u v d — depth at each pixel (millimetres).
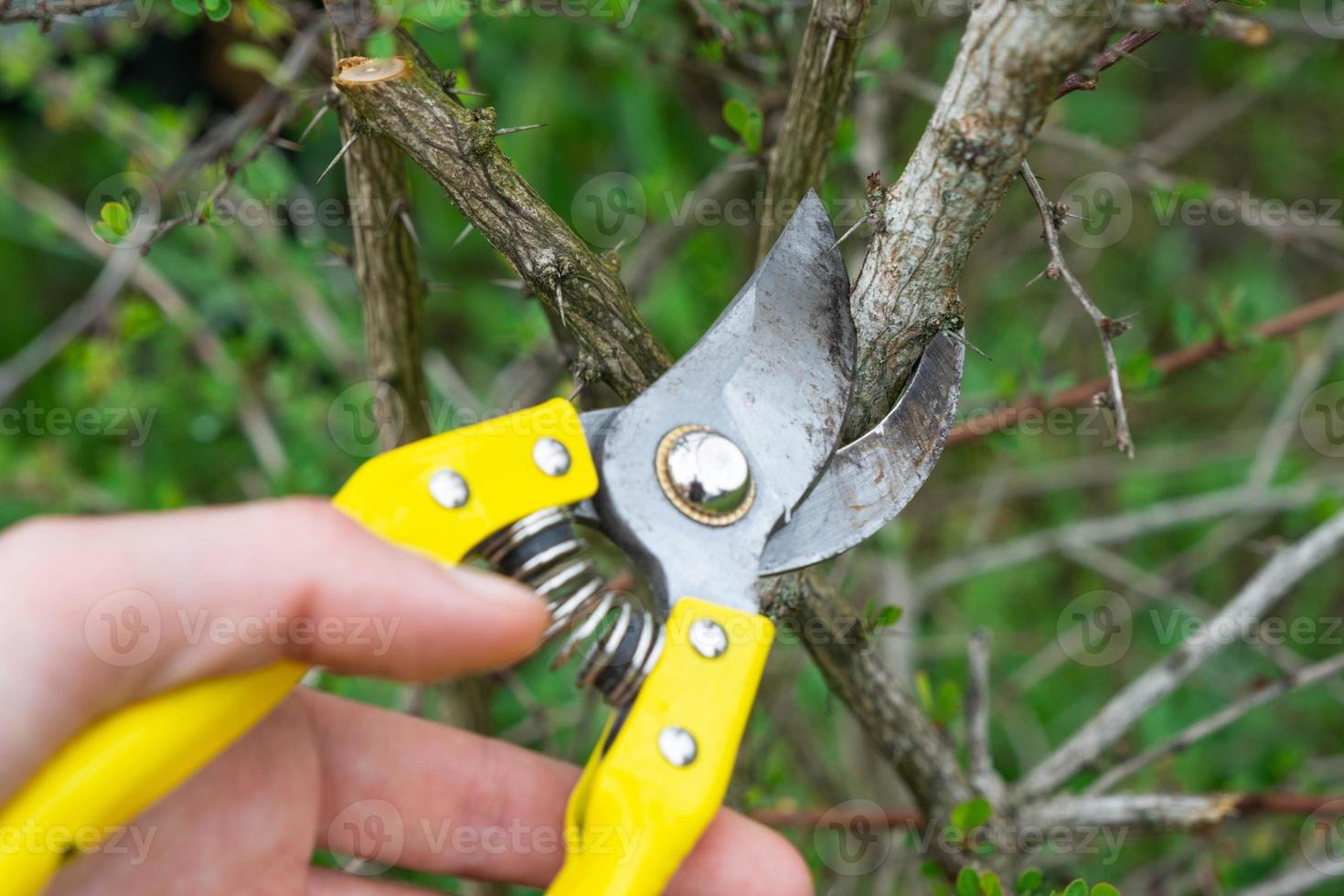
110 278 591
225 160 441
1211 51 754
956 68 306
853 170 525
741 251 623
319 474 549
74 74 617
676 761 336
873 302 330
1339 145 813
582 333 349
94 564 321
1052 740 660
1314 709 632
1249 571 708
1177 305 466
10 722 317
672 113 740
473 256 730
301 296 584
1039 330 744
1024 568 702
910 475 338
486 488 338
